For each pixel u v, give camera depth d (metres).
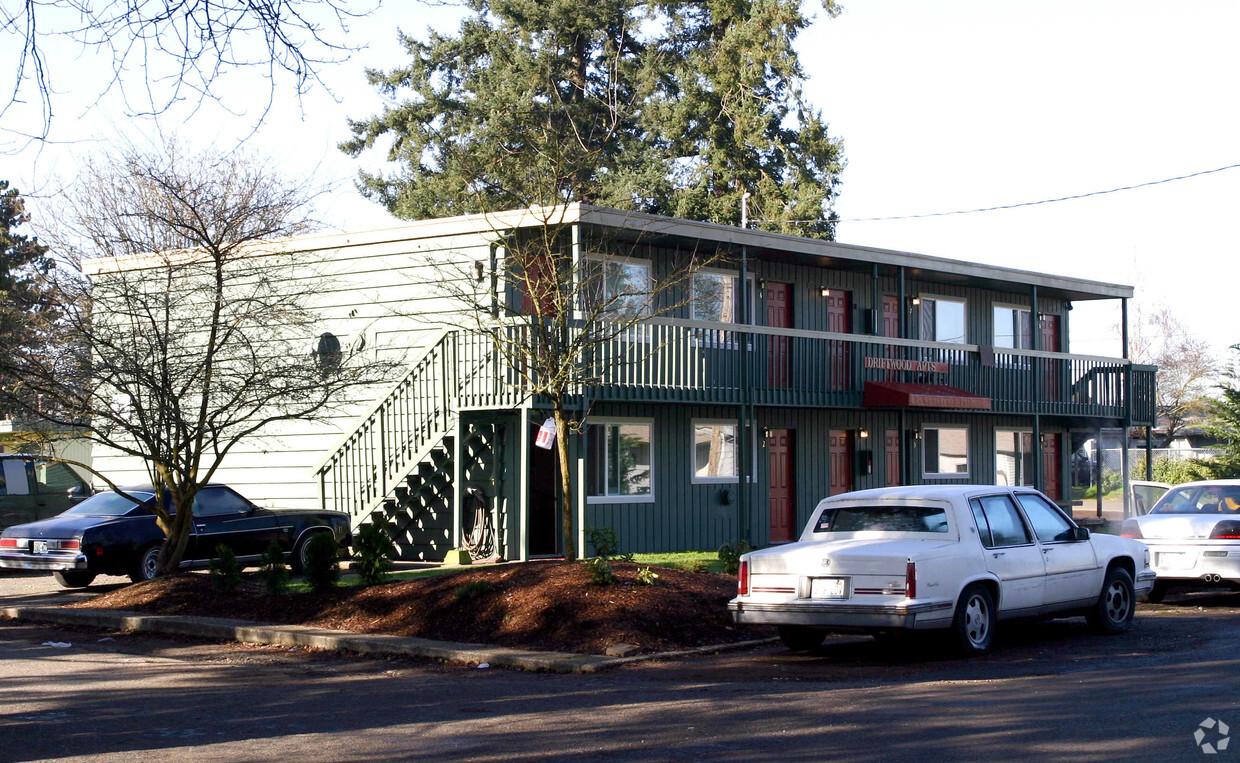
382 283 21.97
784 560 11.12
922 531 11.45
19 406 15.08
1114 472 49.59
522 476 19.36
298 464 23.11
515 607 12.36
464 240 20.98
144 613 14.17
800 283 25.81
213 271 16.28
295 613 13.67
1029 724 8.02
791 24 40.62
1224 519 15.80
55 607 14.78
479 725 8.48
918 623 10.52
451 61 38.56
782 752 7.42
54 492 21.72
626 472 22.27
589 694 9.60
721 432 24.19
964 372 26.64
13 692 10.02
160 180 16.45
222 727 8.57
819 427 26.17
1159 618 14.38
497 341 16.30
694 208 39.44
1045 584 11.98
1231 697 8.84
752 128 40.03
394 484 20.77
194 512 18.12
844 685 9.80
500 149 26.98
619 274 20.77
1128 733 7.69
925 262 25.78
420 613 12.81
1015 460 30.48
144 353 15.41
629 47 40.31
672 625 12.05
